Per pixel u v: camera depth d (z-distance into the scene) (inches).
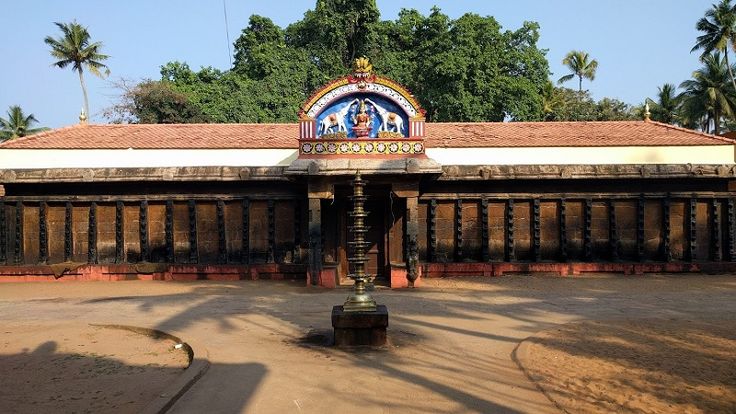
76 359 359.6
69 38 1914.4
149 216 796.6
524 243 794.8
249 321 472.7
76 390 296.8
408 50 1722.4
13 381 313.6
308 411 260.4
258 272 773.9
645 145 850.8
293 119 1624.0
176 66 1819.6
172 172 770.8
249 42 1785.2
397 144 678.5
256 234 794.8
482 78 1437.0
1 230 783.7
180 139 885.8
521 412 258.4
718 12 1737.2
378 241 793.6
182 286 713.0
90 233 788.6
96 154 844.6
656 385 295.3
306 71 1720.0
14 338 418.0
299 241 784.3
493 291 649.0
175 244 795.4
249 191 794.2
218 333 424.8
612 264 780.6
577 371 320.2
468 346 386.0
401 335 420.5
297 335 420.2
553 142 858.1
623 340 394.6
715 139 863.7
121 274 775.7
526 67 1558.8
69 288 704.4
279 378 310.0
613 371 319.9
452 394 284.0
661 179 791.1
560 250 789.9
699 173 778.2
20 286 725.9
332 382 303.6
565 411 259.0
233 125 961.5
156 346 395.2
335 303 569.3
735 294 617.9
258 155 853.8
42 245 786.2
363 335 386.0
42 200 786.8
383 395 282.8
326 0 1765.5
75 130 924.0
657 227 796.6
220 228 786.8
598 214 797.2
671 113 2073.1
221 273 773.9
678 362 338.0
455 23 1494.8
